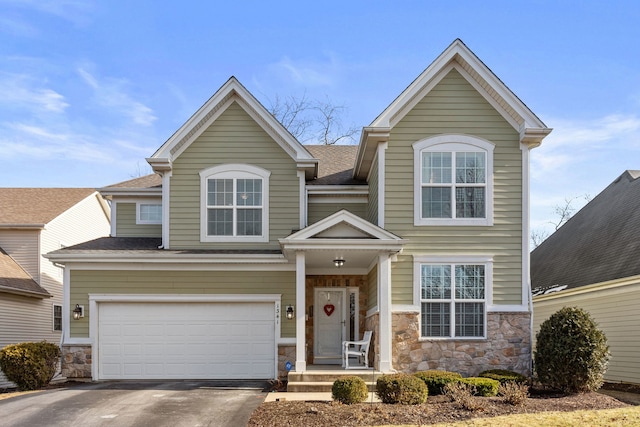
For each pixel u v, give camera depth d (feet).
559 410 37.11
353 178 63.46
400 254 50.49
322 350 59.93
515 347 49.80
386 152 51.37
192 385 49.62
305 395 44.06
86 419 35.68
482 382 42.50
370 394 44.01
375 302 52.95
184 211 56.85
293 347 54.34
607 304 58.70
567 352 43.01
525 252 50.65
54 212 78.23
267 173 57.31
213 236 56.70
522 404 38.34
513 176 51.31
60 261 54.13
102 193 67.00
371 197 57.88
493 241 50.78
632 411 35.96
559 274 72.95
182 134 55.98
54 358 52.26
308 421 34.68
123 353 54.29
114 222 66.95
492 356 49.60
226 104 57.77
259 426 33.86
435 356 49.49
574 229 81.51
